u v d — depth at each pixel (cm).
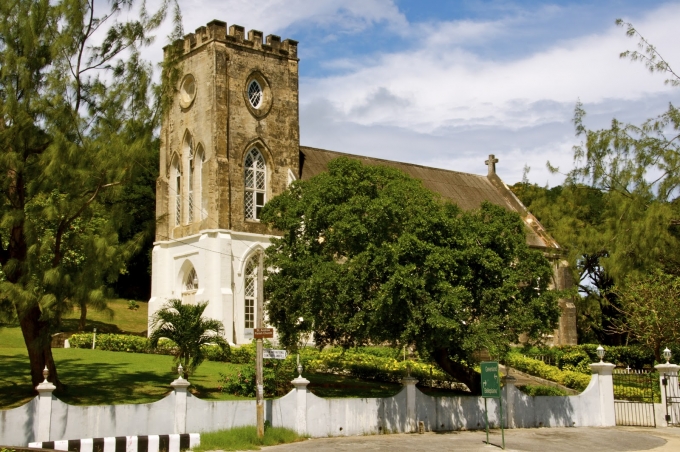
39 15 2552
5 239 3122
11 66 2469
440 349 3309
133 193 6700
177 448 2228
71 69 2666
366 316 2947
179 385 2423
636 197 3988
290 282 3175
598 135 4269
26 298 2338
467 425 3045
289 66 5150
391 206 2970
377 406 2817
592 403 3428
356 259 2922
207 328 3098
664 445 2784
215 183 4634
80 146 2548
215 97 4706
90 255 2517
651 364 5303
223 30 4806
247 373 3023
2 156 2422
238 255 4659
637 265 4053
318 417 2673
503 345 3055
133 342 4172
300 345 4234
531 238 6147
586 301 5984
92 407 2266
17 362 3428
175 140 5038
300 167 5225
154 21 2808
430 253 2942
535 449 2570
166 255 4975
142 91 2705
